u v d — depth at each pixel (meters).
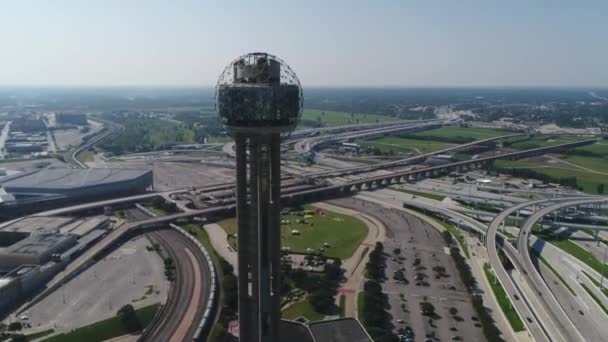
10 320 196.00
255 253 142.00
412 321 199.00
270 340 147.38
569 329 178.62
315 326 171.25
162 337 181.62
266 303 145.50
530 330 182.75
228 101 132.62
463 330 192.75
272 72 136.88
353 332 168.50
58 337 182.50
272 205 140.12
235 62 139.25
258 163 137.62
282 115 133.75
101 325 190.62
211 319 196.00
